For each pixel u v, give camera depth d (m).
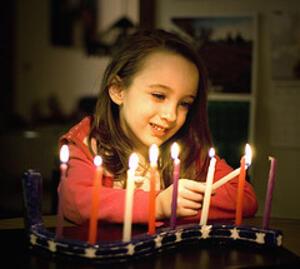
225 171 1.18
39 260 0.76
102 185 1.06
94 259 0.75
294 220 1.12
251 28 1.68
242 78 1.70
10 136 3.13
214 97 1.73
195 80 1.02
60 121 3.96
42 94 4.10
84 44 4.13
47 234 0.80
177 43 1.05
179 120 1.03
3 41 3.87
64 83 4.20
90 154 1.08
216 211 1.02
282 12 1.66
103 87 1.14
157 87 1.00
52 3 4.11
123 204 0.92
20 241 0.85
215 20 1.71
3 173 3.13
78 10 4.11
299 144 1.69
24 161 3.10
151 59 1.02
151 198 0.81
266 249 0.84
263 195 1.72
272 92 1.70
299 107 1.68
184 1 1.73
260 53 1.70
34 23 4.04
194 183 0.92
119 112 1.13
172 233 0.83
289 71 1.67
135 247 0.77
